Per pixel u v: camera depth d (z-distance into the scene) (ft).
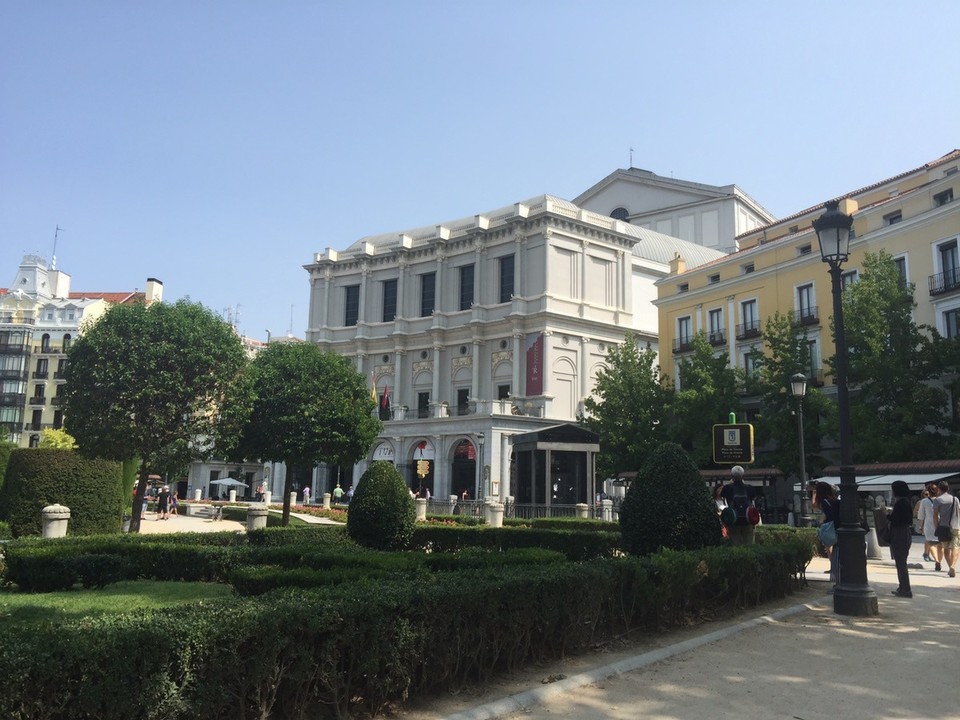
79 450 77.46
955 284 115.75
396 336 210.79
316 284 230.68
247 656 18.45
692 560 33.81
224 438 88.28
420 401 207.00
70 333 245.86
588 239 195.11
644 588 31.04
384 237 237.66
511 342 191.21
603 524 81.00
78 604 37.50
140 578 51.16
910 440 108.17
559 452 113.80
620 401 153.38
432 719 20.25
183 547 49.96
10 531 66.80
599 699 22.18
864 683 23.84
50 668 15.47
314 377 108.47
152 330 82.89
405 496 65.72
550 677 24.27
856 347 119.34
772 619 34.99
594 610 28.55
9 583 45.24
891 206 130.52
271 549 48.16
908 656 27.55
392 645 21.04
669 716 20.51
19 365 242.37
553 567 29.43
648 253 220.23
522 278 191.93
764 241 169.27
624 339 177.88
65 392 81.20
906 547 43.32
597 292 196.13
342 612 20.12
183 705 17.06
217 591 43.73
